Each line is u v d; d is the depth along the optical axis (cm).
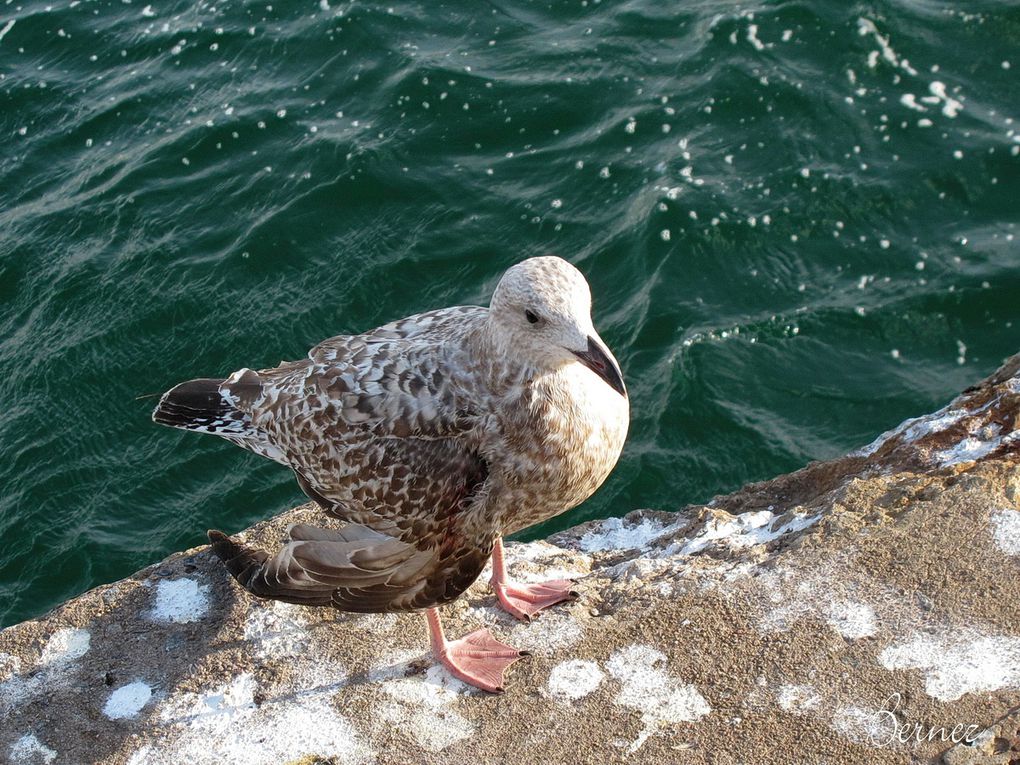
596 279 1201
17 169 1388
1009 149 1261
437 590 571
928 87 1331
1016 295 1137
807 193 1241
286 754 545
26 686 595
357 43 1457
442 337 603
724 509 716
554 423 573
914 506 590
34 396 1159
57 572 1021
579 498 622
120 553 1023
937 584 550
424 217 1266
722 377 1092
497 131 1342
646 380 1107
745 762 504
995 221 1207
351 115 1375
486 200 1277
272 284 1227
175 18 1539
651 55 1400
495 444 574
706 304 1159
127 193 1327
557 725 539
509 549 693
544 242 1234
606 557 691
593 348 546
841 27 1391
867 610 549
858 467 691
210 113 1404
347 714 561
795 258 1193
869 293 1157
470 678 565
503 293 561
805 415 1066
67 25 1552
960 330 1123
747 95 1338
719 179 1259
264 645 605
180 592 642
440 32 1467
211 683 586
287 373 648
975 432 651
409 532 580
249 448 663
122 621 628
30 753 562
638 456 1044
